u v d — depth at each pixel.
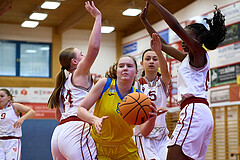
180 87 3.26
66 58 3.71
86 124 3.34
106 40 16.59
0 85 14.66
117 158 3.29
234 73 9.75
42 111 13.91
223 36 3.32
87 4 3.33
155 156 4.41
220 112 10.23
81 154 3.19
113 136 3.16
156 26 13.88
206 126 3.11
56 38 16.02
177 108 11.64
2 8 13.70
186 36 3.12
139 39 15.32
